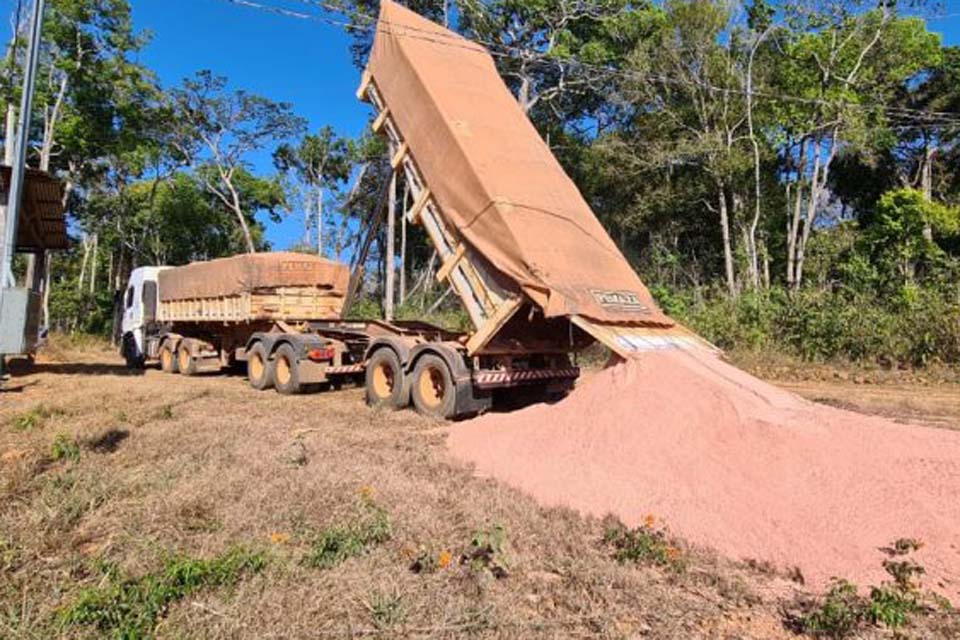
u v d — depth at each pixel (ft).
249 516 15.58
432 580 12.58
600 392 23.24
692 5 85.40
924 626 11.57
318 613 11.02
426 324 39.73
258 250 155.74
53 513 15.08
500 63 97.71
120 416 27.81
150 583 11.55
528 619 11.41
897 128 93.20
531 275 26.94
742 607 12.50
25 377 45.65
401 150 33.58
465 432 25.34
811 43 84.17
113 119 95.81
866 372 49.11
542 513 17.26
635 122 103.76
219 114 130.00
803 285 80.79
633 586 13.02
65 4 82.94
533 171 31.78
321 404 35.53
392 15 34.63
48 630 10.11
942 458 16.56
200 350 52.37
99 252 165.07
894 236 78.54
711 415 20.29
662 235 102.27
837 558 14.10
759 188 88.94
